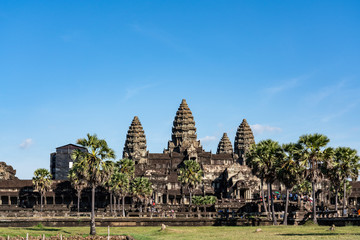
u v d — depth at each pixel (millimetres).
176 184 197875
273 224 104688
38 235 74438
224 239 74500
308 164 99250
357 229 80000
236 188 189750
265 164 109125
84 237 73312
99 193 176750
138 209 146000
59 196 179000
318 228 88062
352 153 107125
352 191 190375
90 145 84188
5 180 184625
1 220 98125
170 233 88250
